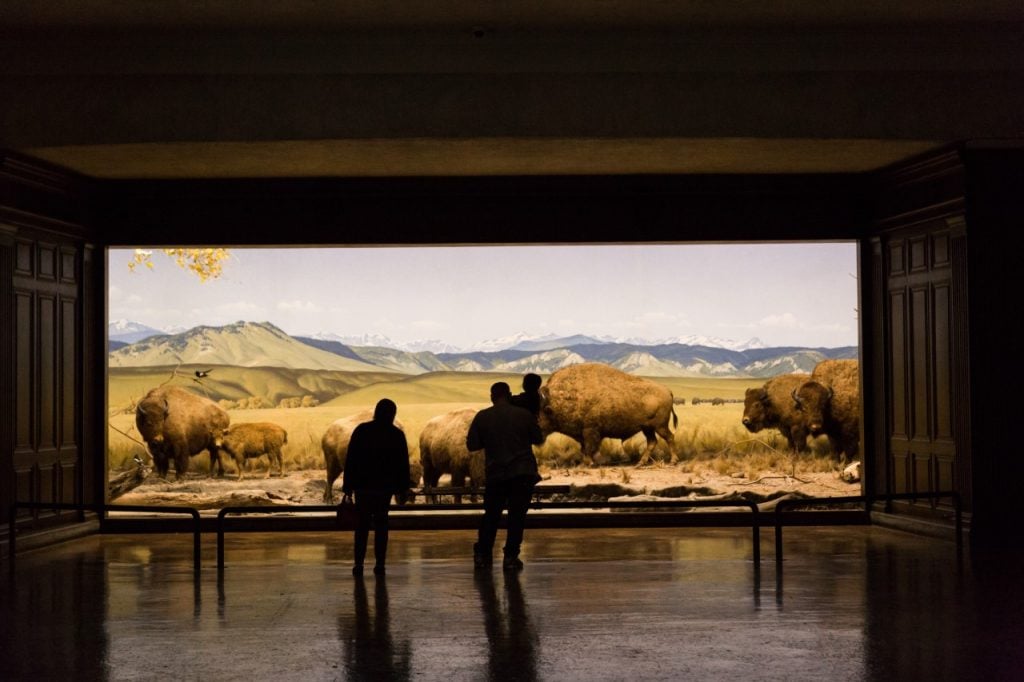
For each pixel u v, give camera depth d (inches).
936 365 502.9
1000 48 455.8
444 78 445.4
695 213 550.3
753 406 878.4
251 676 248.4
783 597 345.1
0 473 462.3
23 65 445.4
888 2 415.8
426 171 525.7
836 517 557.3
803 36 448.8
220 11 415.2
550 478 812.0
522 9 417.7
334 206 548.1
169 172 519.5
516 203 549.6
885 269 546.9
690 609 325.4
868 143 462.0
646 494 756.0
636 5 415.5
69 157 473.7
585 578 387.2
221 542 409.1
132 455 914.1
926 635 286.5
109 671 254.5
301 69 444.5
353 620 312.2
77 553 470.3
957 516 429.4
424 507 432.5
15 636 294.5
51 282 508.1
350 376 1177.4
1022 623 301.6
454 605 335.0
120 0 402.6
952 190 484.1
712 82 448.8
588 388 842.8
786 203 553.9
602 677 244.2
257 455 852.0
